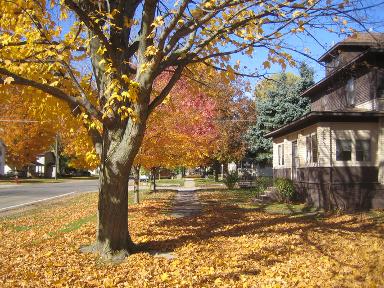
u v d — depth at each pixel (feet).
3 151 229.25
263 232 38.14
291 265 25.58
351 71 50.31
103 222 28.84
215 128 81.20
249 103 123.44
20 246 34.45
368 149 59.57
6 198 91.61
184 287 21.40
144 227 42.01
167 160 61.16
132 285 21.98
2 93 30.73
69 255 29.14
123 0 29.76
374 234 36.35
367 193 58.08
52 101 30.42
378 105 59.57
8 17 28.32
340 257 27.63
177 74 29.86
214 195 87.76
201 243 33.01
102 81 29.48
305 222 45.21
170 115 56.75
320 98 83.35
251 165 166.71
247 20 27.53
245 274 23.68
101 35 26.99
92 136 30.73
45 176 258.98
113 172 28.22
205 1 27.14
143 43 28.30
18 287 22.08
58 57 26.55
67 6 27.07
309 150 65.72
